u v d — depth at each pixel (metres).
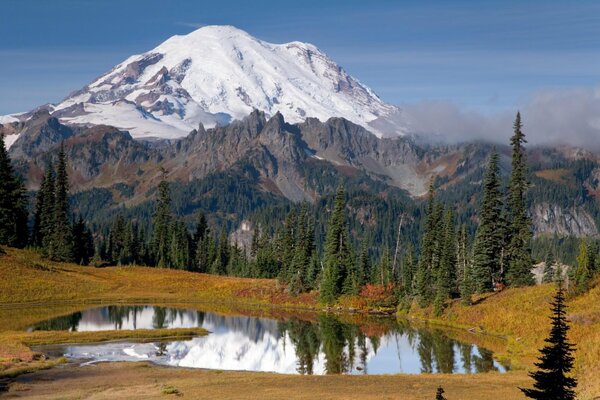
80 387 45.31
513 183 96.38
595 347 46.62
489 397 39.09
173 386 45.12
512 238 96.00
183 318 95.12
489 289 96.50
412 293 109.62
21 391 43.50
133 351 65.06
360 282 118.75
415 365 59.28
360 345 71.81
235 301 123.31
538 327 67.38
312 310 114.50
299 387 43.91
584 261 78.12
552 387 27.52
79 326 82.31
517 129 96.62
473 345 70.25
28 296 105.94
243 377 49.56
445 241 103.25
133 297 117.56
